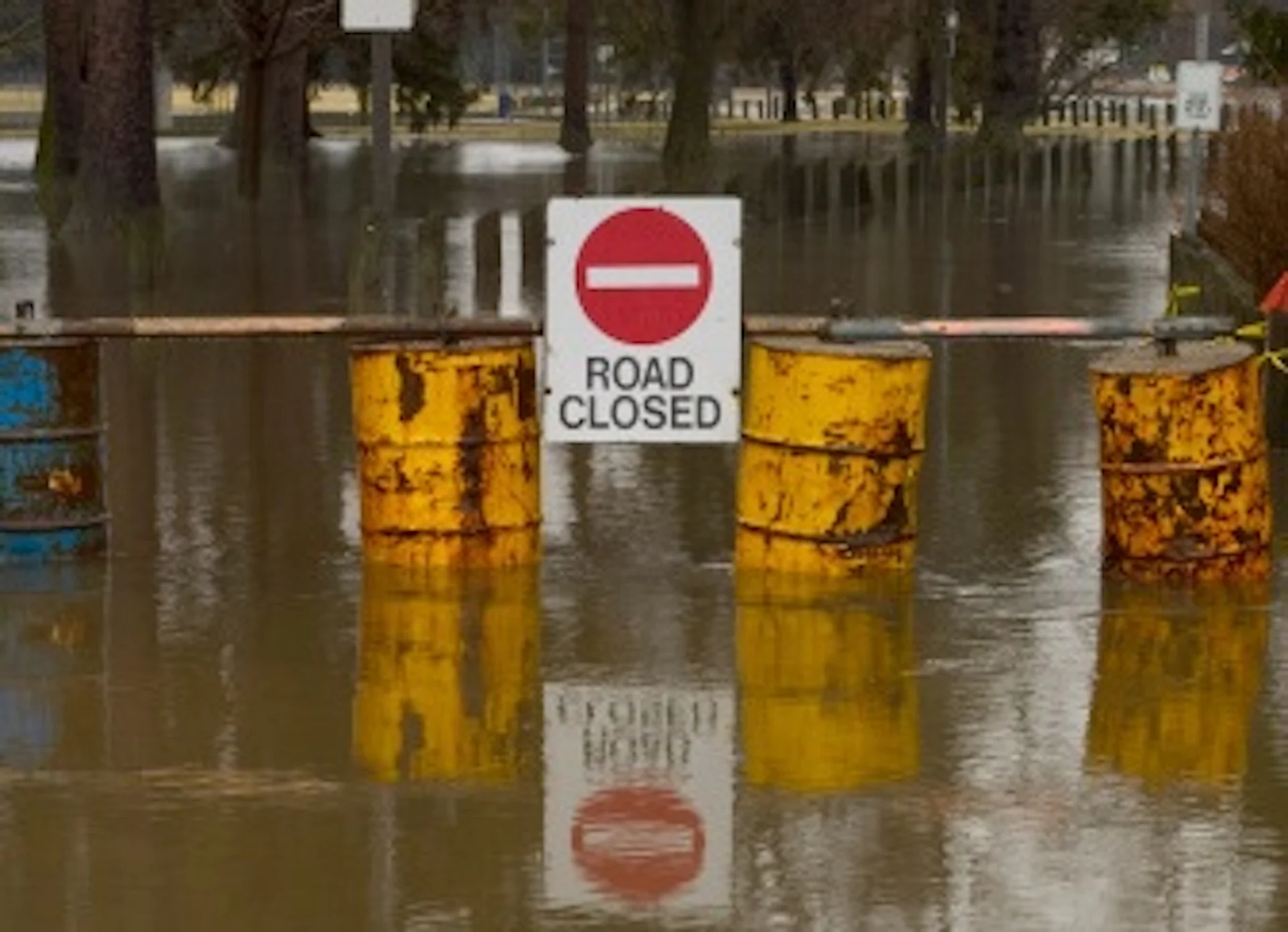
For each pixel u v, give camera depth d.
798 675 23.67
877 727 21.94
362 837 18.95
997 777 20.44
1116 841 18.80
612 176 119.50
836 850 18.61
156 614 26.27
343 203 98.50
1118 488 27.45
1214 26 199.75
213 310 57.34
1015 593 27.09
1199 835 18.94
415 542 28.14
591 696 22.98
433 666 24.09
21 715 22.38
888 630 25.42
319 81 176.12
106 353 46.59
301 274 67.38
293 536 30.39
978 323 27.95
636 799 19.88
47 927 17.03
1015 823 19.23
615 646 24.80
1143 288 62.50
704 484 33.81
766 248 75.00
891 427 27.42
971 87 171.38
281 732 21.84
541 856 18.50
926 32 165.25
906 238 79.69
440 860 18.42
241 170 95.56
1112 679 23.53
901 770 20.62
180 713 22.45
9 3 175.88
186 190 106.56
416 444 27.97
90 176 78.56
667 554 29.27
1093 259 71.75
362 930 16.98
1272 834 18.95
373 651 24.67
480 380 27.97
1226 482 27.36
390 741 21.53
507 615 26.16
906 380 27.39
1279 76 65.31
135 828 19.14
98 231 78.25
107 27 78.25
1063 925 17.03
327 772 20.62
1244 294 39.59
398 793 20.05
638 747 21.33
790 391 27.39
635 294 27.69
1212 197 59.69
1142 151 134.38
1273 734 21.70
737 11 166.75
